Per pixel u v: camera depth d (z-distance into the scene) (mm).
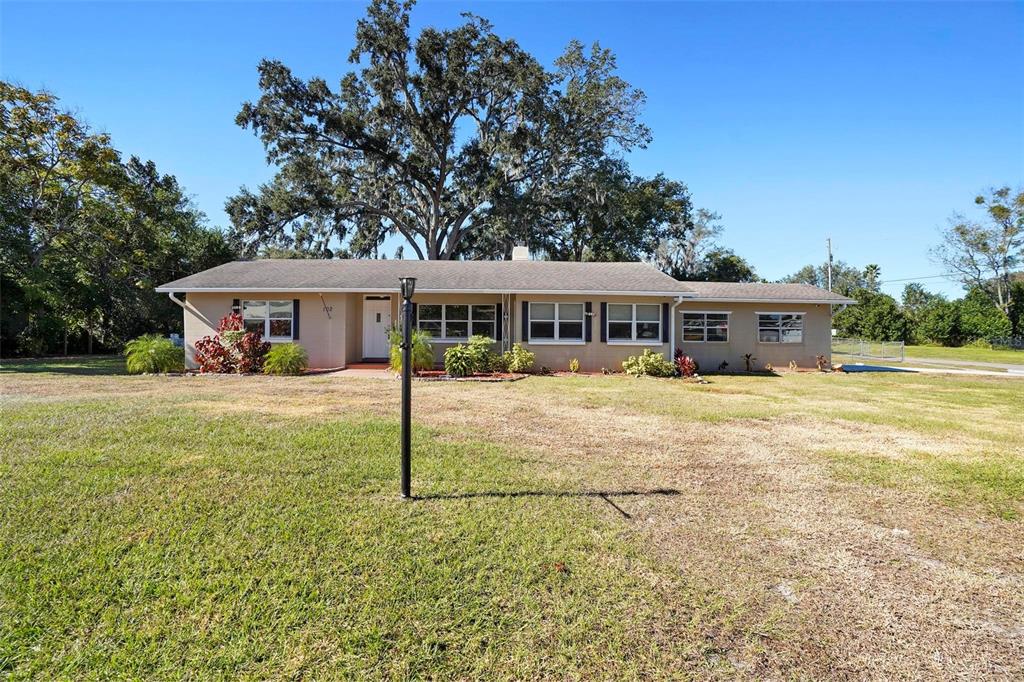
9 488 4215
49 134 19922
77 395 9562
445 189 34375
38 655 2260
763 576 3146
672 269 39500
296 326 15750
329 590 2844
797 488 4785
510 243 34156
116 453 5309
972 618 2746
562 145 32438
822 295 18359
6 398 9039
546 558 3281
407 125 31422
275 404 8820
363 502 4141
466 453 5691
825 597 2930
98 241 22188
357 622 2566
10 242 19047
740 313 18172
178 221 25891
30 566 2998
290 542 3406
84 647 2322
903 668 2328
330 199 29828
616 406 9391
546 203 33375
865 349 24766
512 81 30391
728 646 2469
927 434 7258
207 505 3984
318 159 31156
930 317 36656
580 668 2285
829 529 3877
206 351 14484
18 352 21375
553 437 6691
